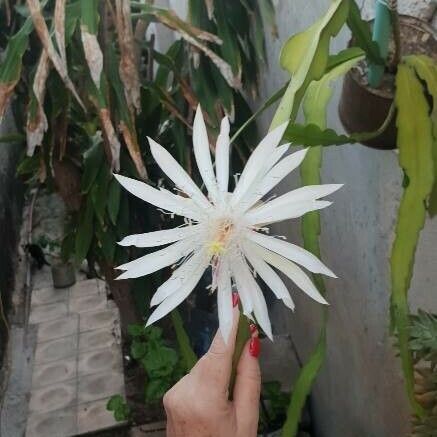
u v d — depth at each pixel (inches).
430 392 22.1
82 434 77.0
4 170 117.6
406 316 19.0
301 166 21.4
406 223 19.3
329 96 22.0
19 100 65.7
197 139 15.7
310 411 67.8
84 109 48.6
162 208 17.1
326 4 38.6
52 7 54.2
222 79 56.4
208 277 54.3
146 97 60.3
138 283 67.1
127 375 82.8
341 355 50.8
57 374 88.3
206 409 18.3
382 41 22.0
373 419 44.2
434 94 20.8
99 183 59.7
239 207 15.1
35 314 102.6
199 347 73.5
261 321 15.1
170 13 50.1
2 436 79.4
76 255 62.8
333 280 48.2
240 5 57.9
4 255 106.0
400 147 20.1
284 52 20.0
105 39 49.6
